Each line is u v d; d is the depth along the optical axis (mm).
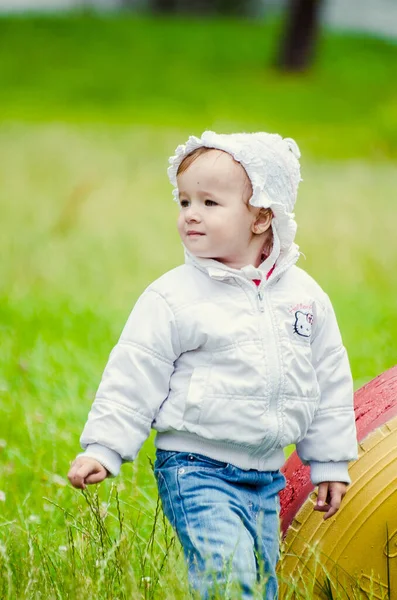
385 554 5793
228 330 5598
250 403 5555
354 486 5848
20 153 27922
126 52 50062
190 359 5645
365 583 5816
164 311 5641
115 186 23984
